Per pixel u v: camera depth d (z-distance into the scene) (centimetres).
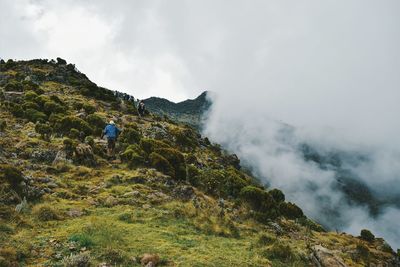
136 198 1634
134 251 1061
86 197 1577
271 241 1436
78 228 1161
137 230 1272
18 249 959
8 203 1292
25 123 2919
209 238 1362
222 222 1555
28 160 1923
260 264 1173
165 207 1591
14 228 1117
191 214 1545
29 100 3691
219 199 2111
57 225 1209
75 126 2800
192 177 2423
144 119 4478
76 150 2069
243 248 1318
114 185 1794
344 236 2467
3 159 1761
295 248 1476
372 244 2556
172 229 1359
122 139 2741
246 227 1653
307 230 2164
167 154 2372
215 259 1113
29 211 1277
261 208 2144
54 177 1742
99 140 2625
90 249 1016
